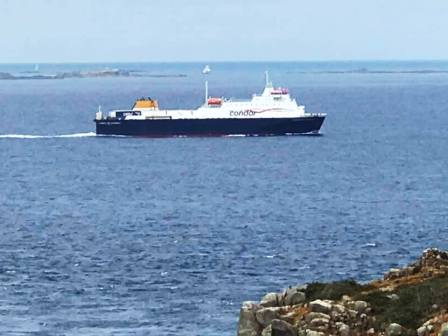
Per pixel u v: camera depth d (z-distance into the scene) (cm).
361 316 7750
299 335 7669
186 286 15625
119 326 13388
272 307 8062
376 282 8506
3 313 14138
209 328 13175
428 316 7706
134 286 15700
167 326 13325
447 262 8725
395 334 7569
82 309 14288
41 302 14750
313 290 8300
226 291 15262
